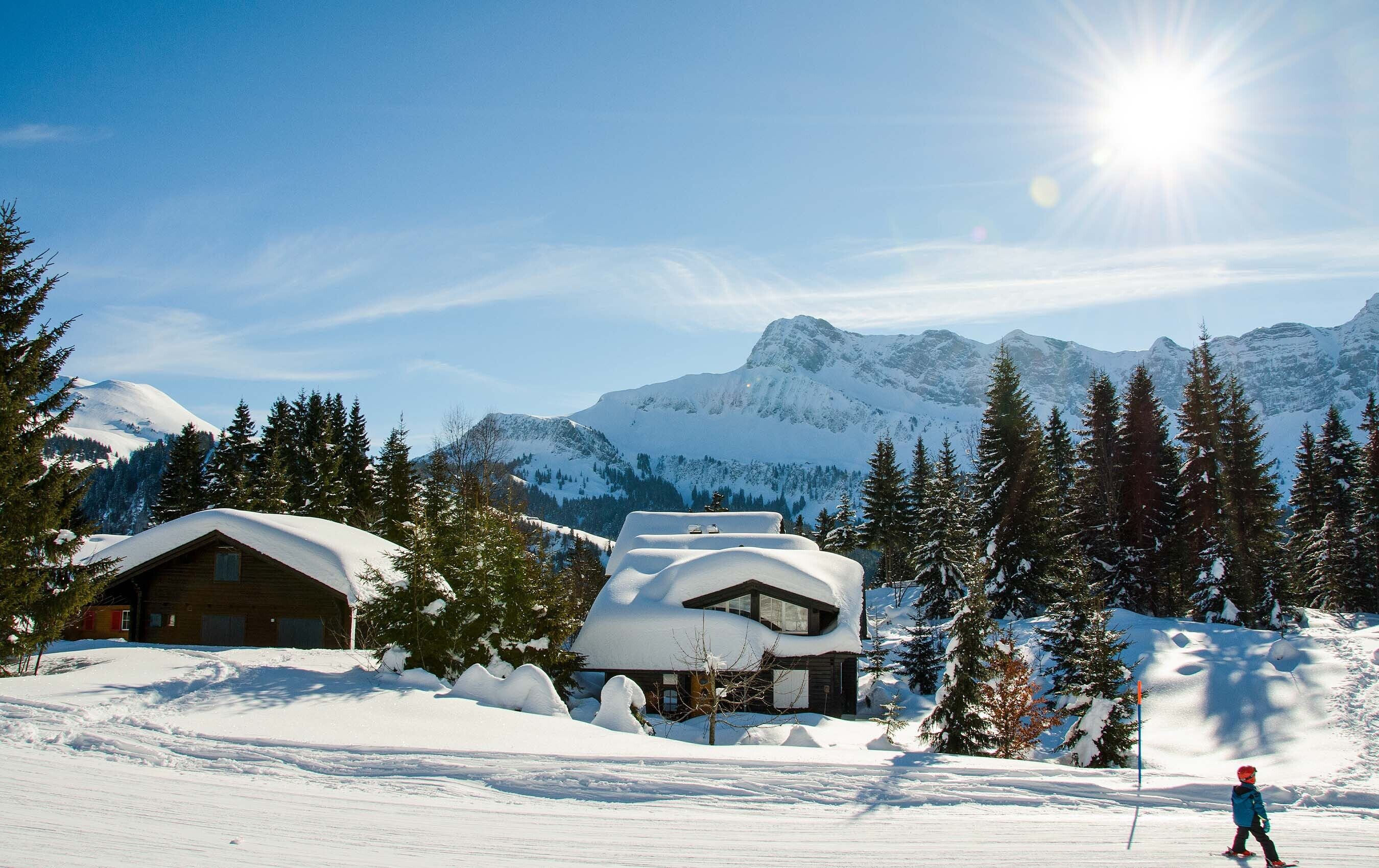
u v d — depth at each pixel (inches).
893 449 3243.1
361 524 2662.4
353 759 687.7
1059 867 520.7
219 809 542.9
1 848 439.8
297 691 962.1
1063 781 716.0
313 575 1371.8
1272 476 2012.8
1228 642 1540.4
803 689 1475.1
